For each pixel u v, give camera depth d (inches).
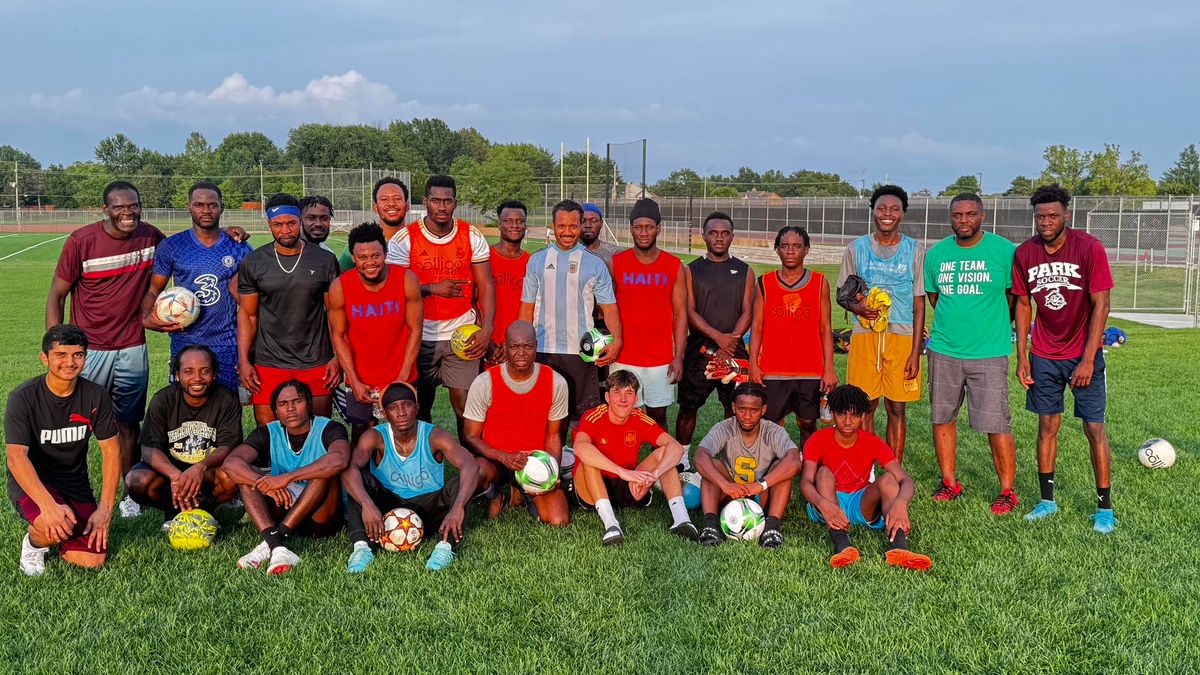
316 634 157.8
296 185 2765.7
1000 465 231.1
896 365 244.7
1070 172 1993.1
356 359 228.8
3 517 214.2
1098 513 217.2
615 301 249.3
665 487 216.7
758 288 250.7
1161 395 370.9
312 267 220.2
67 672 145.2
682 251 1486.2
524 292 249.9
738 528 204.2
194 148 4311.0
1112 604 169.0
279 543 190.5
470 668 147.3
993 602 170.7
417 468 206.7
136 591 176.1
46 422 187.0
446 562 189.9
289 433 205.0
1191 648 151.9
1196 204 860.6
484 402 219.9
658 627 161.6
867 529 214.1
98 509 190.5
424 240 244.4
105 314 228.7
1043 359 221.3
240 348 222.5
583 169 2514.8
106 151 4151.1
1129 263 1053.2
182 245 231.6
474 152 4222.4
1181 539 203.8
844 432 209.0
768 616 165.5
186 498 200.1
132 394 237.0
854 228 1601.9
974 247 227.6
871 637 156.9
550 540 206.8
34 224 2260.1
